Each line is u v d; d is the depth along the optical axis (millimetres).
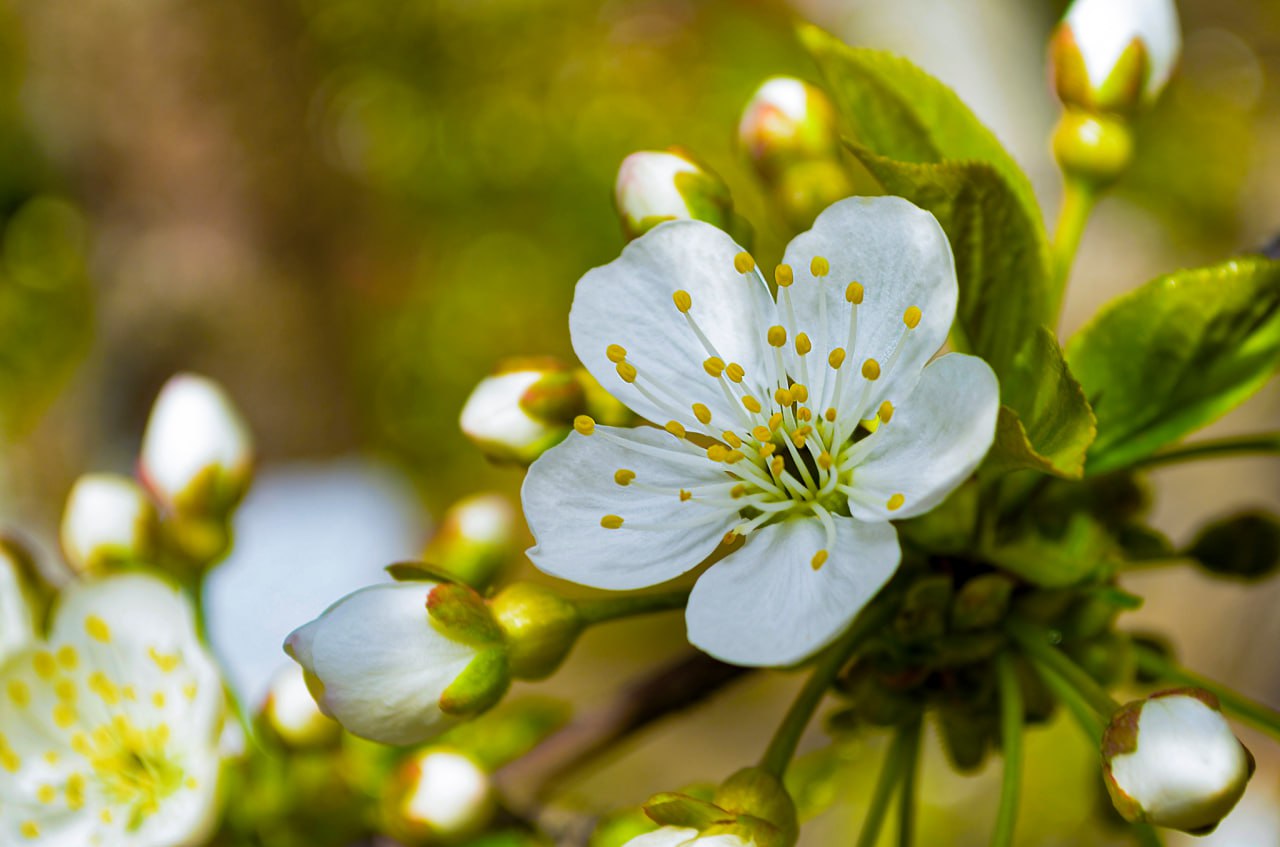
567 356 597
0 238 610
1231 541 229
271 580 418
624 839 231
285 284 568
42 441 577
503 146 596
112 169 567
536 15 587
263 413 557
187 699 227
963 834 356
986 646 215
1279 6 541
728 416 210
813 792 243
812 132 224
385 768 236
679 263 211
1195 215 518
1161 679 225
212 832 226
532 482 208
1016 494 216
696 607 203
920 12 486
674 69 577
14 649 229
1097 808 243
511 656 211
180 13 559
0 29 577
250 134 568
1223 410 215
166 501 240
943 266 204
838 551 203
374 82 589
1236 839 302
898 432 204
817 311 208
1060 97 225
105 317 560
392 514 520
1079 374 216
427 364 592
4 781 228
